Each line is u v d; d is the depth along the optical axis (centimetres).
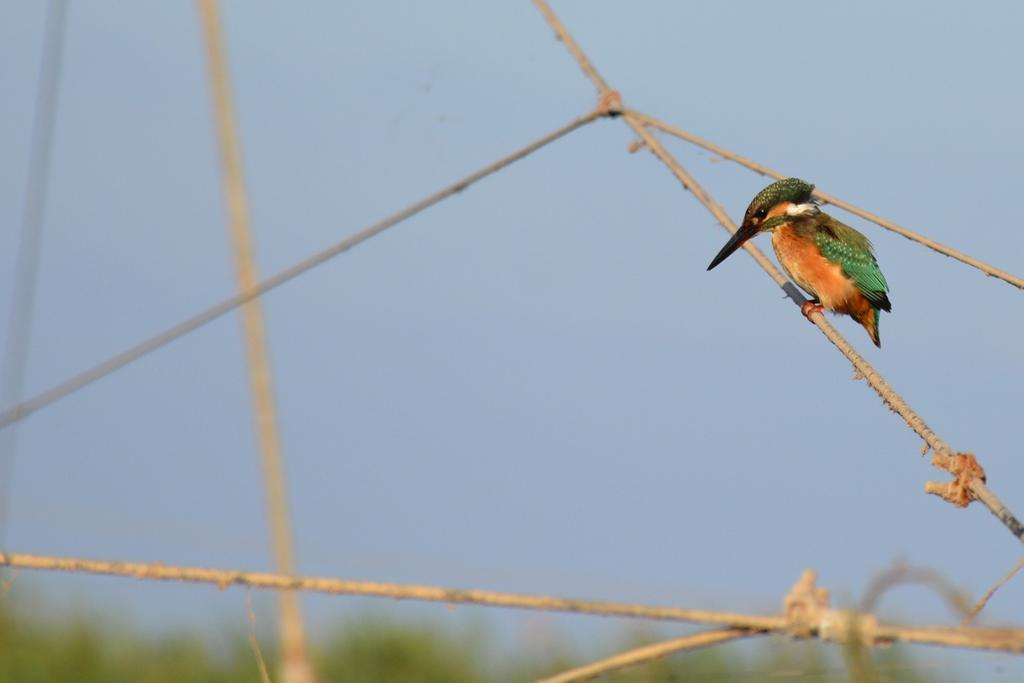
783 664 1078
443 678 1681
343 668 1691
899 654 866
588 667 849
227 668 1772
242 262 1207
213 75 1259
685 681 1335
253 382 1168
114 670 1755
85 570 906
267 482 1135
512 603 828
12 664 1739
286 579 871
